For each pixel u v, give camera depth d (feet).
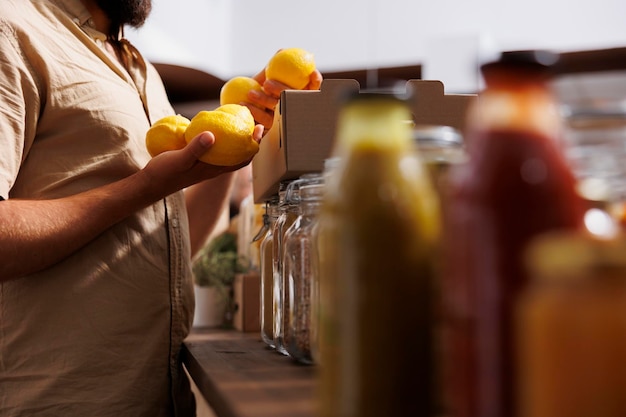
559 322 1.00
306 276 2.77
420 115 3.23
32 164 3.63
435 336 1.30
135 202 3.44
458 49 9.14
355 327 1.29
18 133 3.43
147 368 3.77
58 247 3.37
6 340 3.56
